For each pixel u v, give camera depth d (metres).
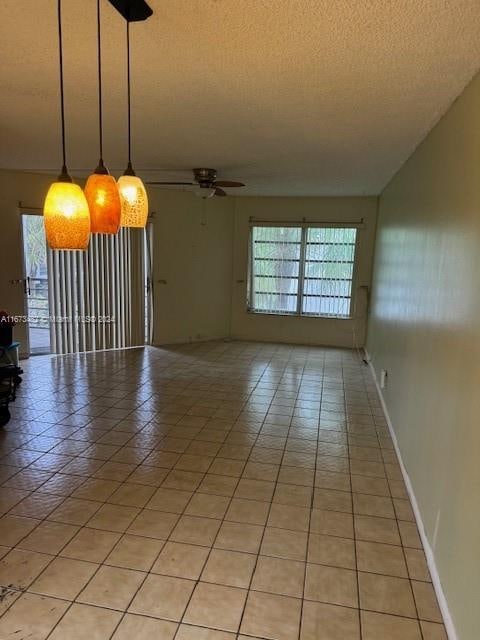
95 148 3.67
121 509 2.44
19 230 5.21
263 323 6.84
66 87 2.25
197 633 1.67
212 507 2.47
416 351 2.78
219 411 3.91
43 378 4.74
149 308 6.30
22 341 5.41
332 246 6.45
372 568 2.04
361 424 3.70
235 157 3.85
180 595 1.85
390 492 2.68
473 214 1.76
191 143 3.38
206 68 1.97
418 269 2.90
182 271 6.44
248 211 6.62
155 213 6.09
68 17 1.55
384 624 1.74
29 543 2.14
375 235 6.19
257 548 2.15
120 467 2.89
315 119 2.70
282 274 6.69
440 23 1.51
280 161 3.96
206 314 6.75
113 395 4.26
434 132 2.65
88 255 5.67
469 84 1.96
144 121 2.83
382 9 1.44
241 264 6.77
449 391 1.96
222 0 1.40
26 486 2.64
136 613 1.75
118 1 1.42
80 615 1.74
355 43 1.69
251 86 2.19
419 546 2.20
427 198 2.74
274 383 4.77
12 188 5.10
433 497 2.11
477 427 1.57
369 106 2.41
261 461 3.02
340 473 2.88
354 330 6.53
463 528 1.64
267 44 1.72
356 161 3.86
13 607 1.76
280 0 1.40
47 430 3.43
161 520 2.35
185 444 3.24
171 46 1.76
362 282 6.39
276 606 1.81
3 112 2.70
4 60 1.93
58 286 5.53
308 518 2.40
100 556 2.07
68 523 2.30
